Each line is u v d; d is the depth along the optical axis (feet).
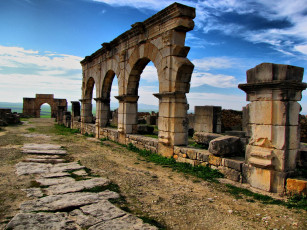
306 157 20.26
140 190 19.15
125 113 41.22
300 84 17.66
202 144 28.94
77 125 69.67
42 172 23.30
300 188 16.79
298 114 18.56
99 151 35.96
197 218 14.48
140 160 30.27
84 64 65.72
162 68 30.99
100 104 52.65
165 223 13.75
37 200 16.15
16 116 90.53
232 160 21.71
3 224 12.94
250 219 14.40
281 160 17.79
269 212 15.29
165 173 24.35
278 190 17.94
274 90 18.08
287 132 17.88
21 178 21.25
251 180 19.70
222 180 21.47
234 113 59.06
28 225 12.62
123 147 39.70
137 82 41.29
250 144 19.88
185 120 29.94
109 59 48.57
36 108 157.17
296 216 14.67
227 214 15.06
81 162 28.35
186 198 17.62
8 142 41.24
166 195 18.20
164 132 30.45
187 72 29.04
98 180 21.08
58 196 17.02
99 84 53.88
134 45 38.19
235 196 18.02
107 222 13.30
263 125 18.81
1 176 21.71
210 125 49.03
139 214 14.76
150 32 33.88
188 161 26.58
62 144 41.83
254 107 19.49
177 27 28.63
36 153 32.50
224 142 22.66
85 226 12.84
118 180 21.54
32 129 67.82
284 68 17.70
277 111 18.01
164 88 30.71
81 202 15.94
